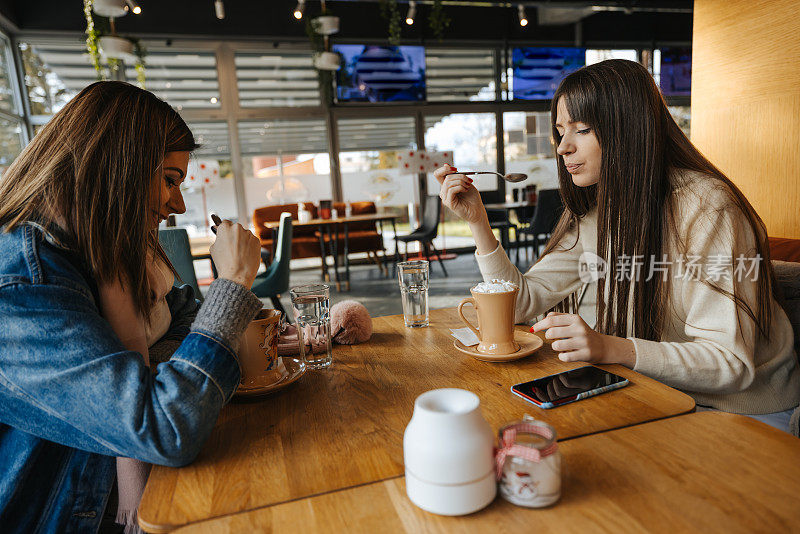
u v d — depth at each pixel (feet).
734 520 1.54
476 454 1.63
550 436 1.68
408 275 3.93
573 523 1.57
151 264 3.06
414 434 1.69
